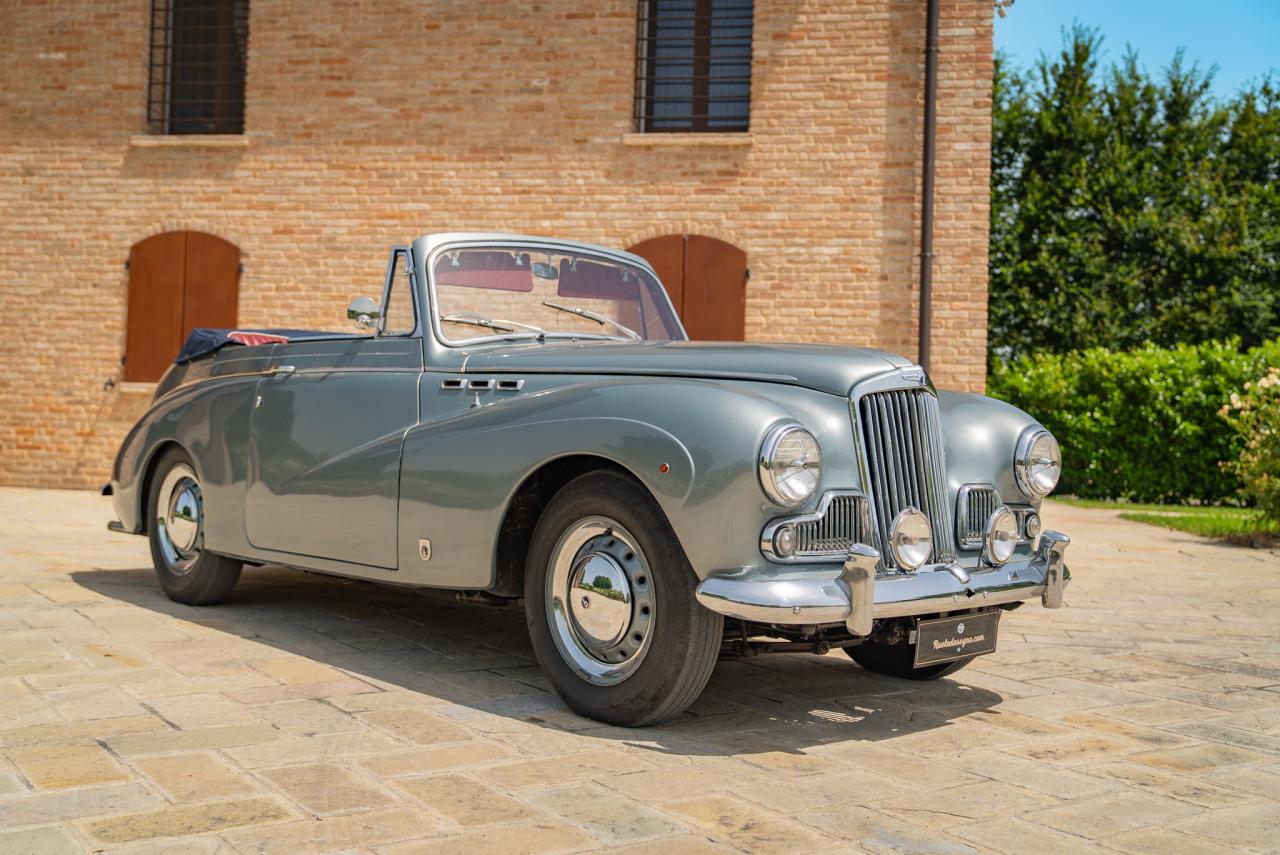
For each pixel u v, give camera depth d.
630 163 11.12
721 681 4.32
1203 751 3.51
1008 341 18.48
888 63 10.73
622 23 11.12
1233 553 8.39
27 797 2.78
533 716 3.65
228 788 2.88
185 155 11.77
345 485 4.36
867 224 10.78
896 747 3.49
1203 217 18.03
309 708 3.65
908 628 3.73
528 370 4.05
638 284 5.10
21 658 4.18
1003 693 4.23
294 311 11.62
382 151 11.48
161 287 11.80
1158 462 13.57
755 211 10.95
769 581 3.26
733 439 3.28
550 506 3.69
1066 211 18.45
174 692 3.78
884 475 3.59
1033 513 4.06
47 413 11.94
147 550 7.20
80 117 11.91
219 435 5.04
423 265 4.46
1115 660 4.84
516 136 11.29
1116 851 2.67
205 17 12.03
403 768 3.09
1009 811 2.93
